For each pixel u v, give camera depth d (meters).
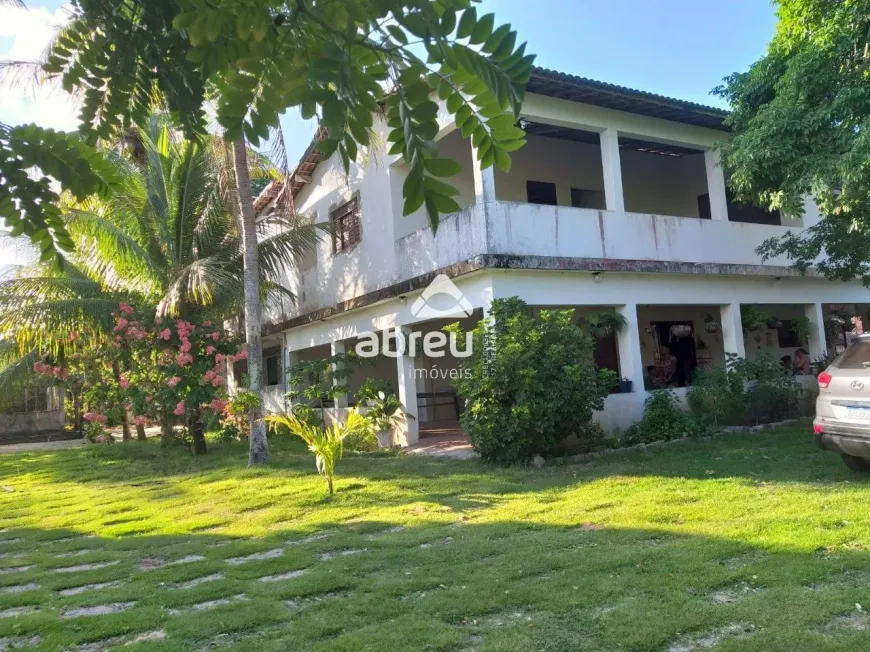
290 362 17.09
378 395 12.52
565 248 10.18
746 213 14.61
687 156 15.05
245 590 4.54
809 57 8.54
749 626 3.46
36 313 12.20
